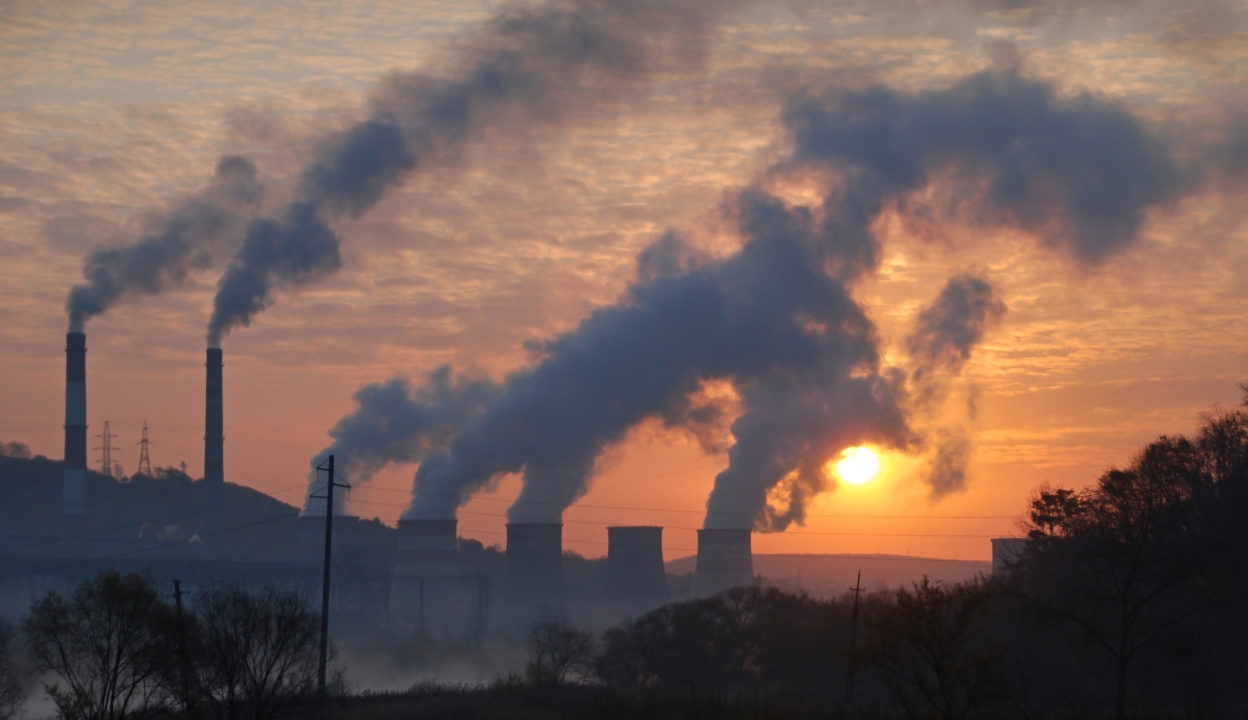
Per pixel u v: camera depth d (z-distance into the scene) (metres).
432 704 175.88
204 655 129.12
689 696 171.50
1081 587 130.38
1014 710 123.06
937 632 105.56
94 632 129.25
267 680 135.75
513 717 160.50
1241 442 192.75
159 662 127.06
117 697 129.12
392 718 161.25
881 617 108.12
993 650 104.69
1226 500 168.50
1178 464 186.75
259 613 134.25
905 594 105.44
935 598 105.00
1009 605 173.25
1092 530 168.50
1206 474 188.88
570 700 181.25
